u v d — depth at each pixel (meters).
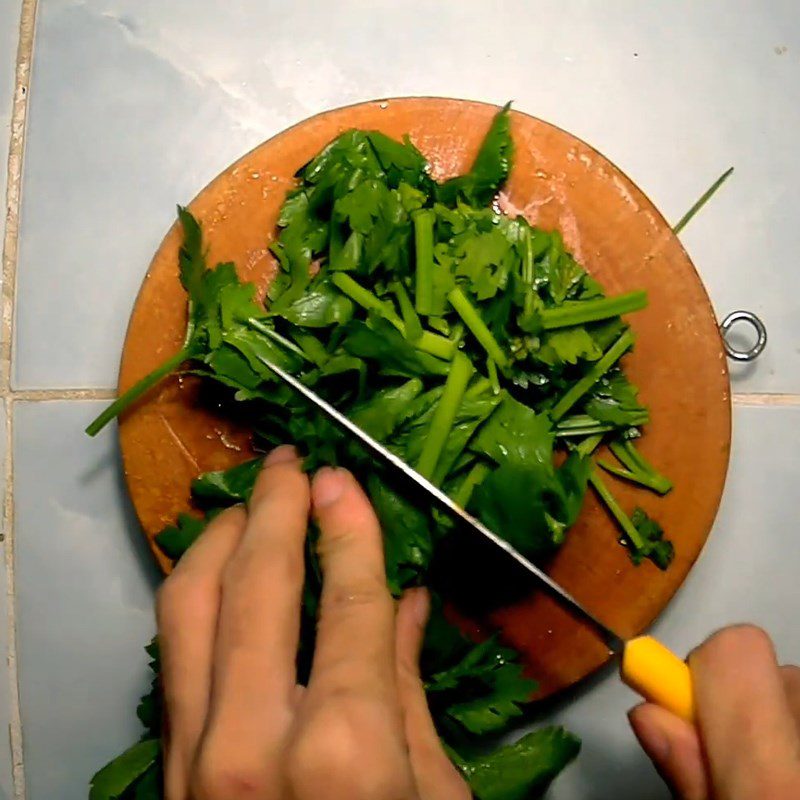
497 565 0.32
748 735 0.21
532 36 0.38
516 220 0.31
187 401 0.32
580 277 0.31
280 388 0.30
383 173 0.31
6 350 0.37
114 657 0.37
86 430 0.34
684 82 0.38
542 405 0.32
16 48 0.38
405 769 0.19
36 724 0.37
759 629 0.23
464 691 0.30
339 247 0.31
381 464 0.29
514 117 0.33
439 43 0.38
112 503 0.37
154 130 0.38
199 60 0.38
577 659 0.32
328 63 0.38
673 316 0.33
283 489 0.25
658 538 0.32
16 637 0.37
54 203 0.37
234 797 0.19
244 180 0.33
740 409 0.37
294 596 0.23
